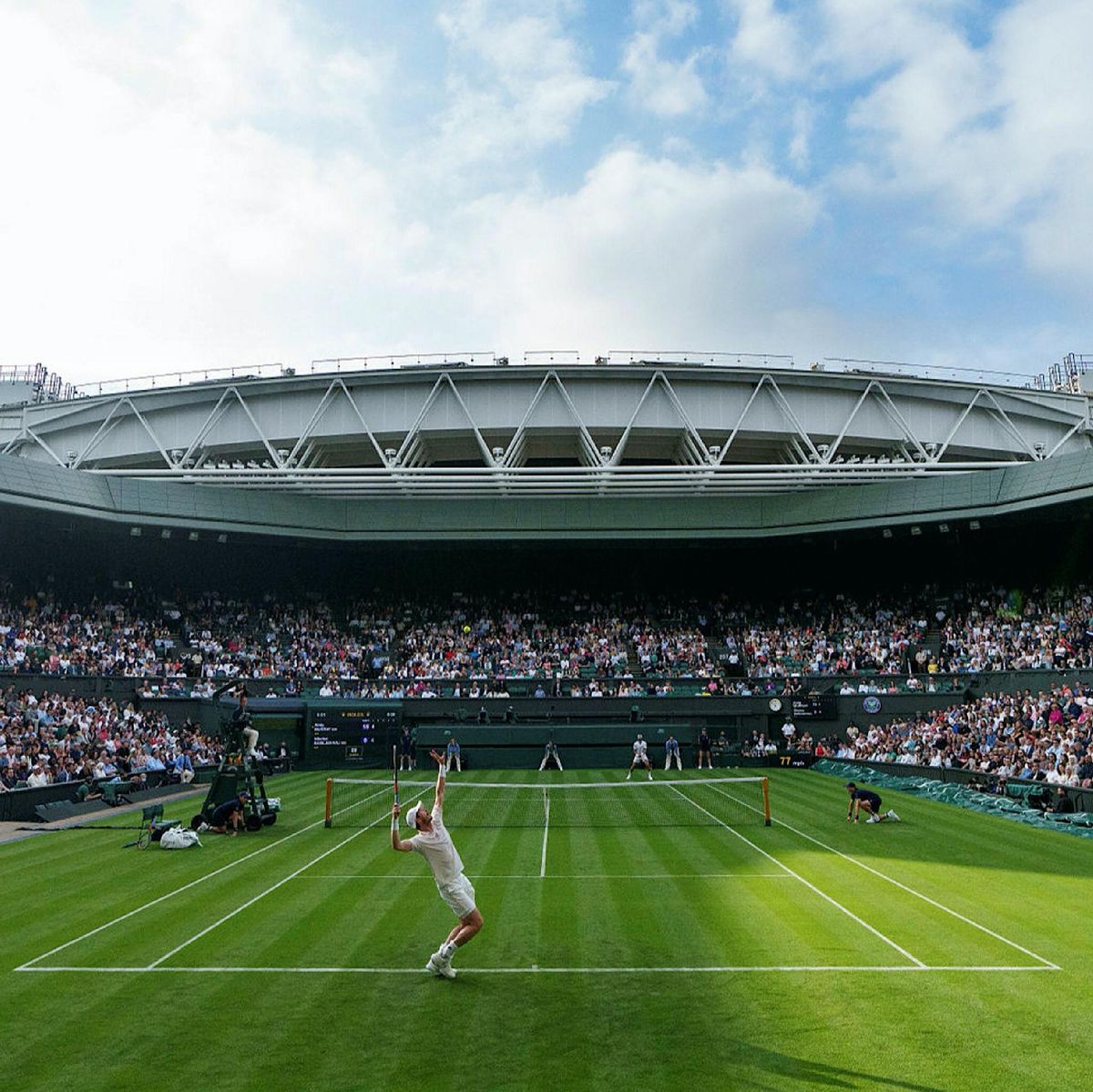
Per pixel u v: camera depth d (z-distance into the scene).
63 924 16.67
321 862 22.69
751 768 50.84
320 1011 12.09
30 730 38.69
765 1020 11.66
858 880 20.22
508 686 56.19
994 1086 9.71
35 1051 10.84
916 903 17.94
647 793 38.19
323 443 63.66
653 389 62.34
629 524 61.25
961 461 65.31
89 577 64.94
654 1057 10.52
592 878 20.53
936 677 53.81
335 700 52.69
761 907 17.66
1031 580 63.19
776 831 27.66
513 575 73.19
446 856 13.38
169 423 62.56
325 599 70.12
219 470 58.81
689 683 56.69
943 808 33.59
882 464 59.25
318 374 61.47
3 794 29.70
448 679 56.41
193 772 42.78
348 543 62.25
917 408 63.59
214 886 19.92
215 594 67.44
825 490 60.03
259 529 59.00
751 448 67.56
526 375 61.75
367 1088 9.76
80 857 23.70
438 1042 11.02
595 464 60.38
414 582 72.75
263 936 15.77
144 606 63.25
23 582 60.16
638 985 13.04
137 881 20.56
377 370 61.50
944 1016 11.77
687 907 17.70
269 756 49.09
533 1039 11.08
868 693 53.81
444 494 60.88
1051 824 28.47
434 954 13.36
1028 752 36.00
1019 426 64.12
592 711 54.12
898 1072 10.08
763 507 61.00
